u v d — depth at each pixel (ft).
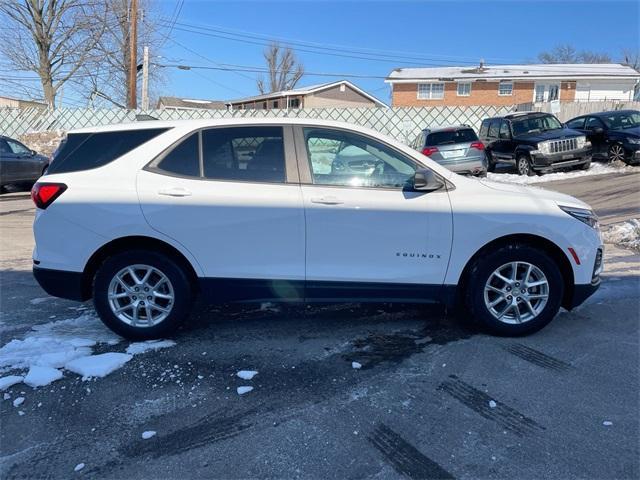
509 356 12.85
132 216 13.14
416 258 13.41
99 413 10.49
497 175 50.31
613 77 109.70
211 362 12.66
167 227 13.16
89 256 13.34
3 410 10.61
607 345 13.43
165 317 13.69
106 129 13.93
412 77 115.14
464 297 13.98
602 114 51.42
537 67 123.24
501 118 52.75
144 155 13.53
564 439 9.49
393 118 67.21
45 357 12.58
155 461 9.02
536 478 8.50
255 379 11.82
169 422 10.18
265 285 13.48
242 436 9.70
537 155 46.96
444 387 11.38
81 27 89.25
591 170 48.52
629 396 10.93
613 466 8.77
